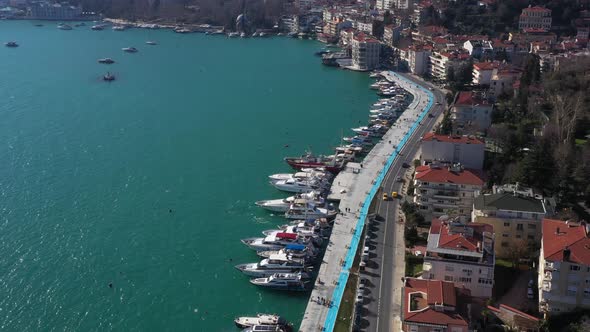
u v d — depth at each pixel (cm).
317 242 17138
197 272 16200
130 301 15025
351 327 13138
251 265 16188
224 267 16400
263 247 17025
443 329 11512
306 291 15225
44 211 19475
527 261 15112
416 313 11756
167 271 16250
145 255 17000
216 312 14600
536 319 12781
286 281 15288
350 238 17250
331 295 14625
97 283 15725
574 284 12556
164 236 18025
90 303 14950
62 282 15750
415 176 18488
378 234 17112
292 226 17875
